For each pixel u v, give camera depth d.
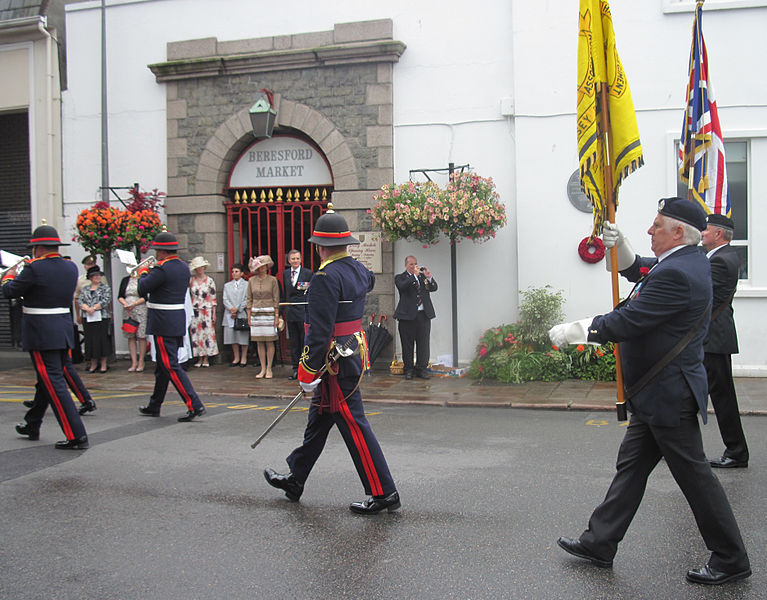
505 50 10.97
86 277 12.00
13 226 14.10
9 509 4.91
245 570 3.89
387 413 8.23
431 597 3.54
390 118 11.39
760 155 10.02
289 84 11.83
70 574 3.87
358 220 11.53
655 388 3.67
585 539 3.89
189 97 12.31
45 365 6.45
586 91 4.35
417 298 10.42
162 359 7.71
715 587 3.62
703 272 3.72
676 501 4.90
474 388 9.63
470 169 11.12
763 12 9.95
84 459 6.16
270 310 10.88
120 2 12.65
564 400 8.60
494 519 4.59
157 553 4.14
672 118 10.24
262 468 5.87
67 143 13.13
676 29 10.20
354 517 4.70
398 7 11.41
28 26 13.04
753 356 10.05
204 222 12.28
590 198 4.35
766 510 4.68
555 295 10.38
